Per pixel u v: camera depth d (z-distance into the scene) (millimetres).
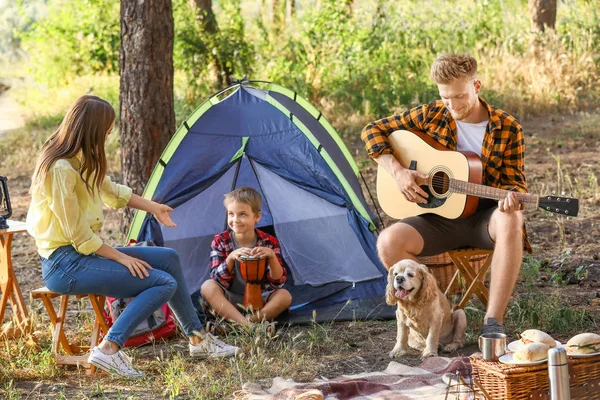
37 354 4672
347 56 14562
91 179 4277
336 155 6008
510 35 15273
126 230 6883
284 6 18906
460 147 4730
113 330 4199
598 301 5246
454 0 16031
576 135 11516
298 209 5969
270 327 4852
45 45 19234
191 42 14547
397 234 4566
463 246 4770
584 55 14086
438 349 4492
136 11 6465
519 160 4617
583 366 3098
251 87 6031
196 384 4121
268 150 5914
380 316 5238
